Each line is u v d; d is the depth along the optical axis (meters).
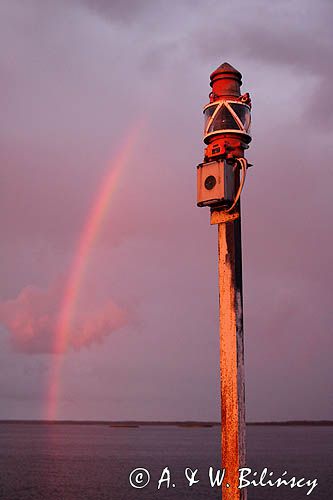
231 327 5.07
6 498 49.00
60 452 120.12
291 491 54.31
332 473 67.56
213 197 5.31
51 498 48.75
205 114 5.70
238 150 5.48
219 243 5.33
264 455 101.31
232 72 5.68
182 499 47.91
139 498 48.62
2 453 115.06
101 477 66.00
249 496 51.06
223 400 5.00
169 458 99.06
